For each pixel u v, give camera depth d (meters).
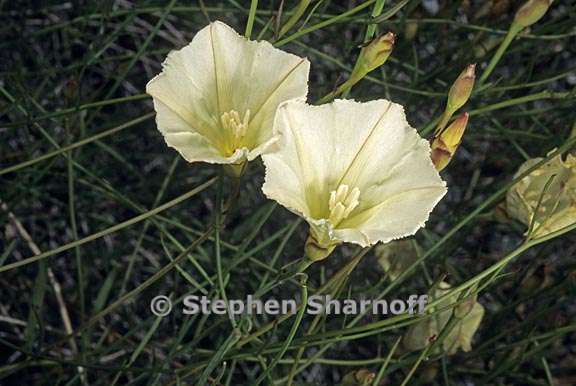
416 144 0.28
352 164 0.28
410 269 0.35
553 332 0.39
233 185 0.29
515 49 0.45
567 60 0.51
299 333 0.43
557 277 0.45
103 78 0.50
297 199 0.27
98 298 0.41
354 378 0.33
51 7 0.48
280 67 0.28
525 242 0.31
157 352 0.44
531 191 0.34
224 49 0.28
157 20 0.50
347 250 0.45
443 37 0.47
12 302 0.45
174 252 0.46
